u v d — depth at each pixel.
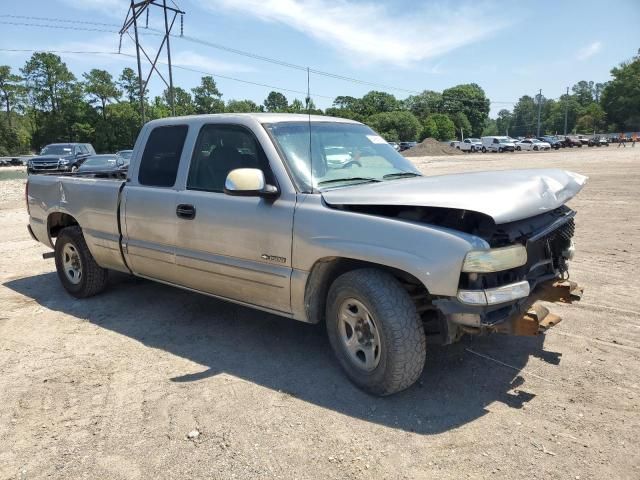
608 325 4.50
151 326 4.84
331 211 3.47
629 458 2.71
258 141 3.94
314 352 4.17
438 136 119.69
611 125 109.06
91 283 5.60
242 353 4.19
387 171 4.32
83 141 87.06
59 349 4.34
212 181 4.26
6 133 91.44
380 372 3.29
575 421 3.07
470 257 2.92
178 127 4.62
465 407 3.27
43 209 6.03
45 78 86.44
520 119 172.00
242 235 3.95
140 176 4.87
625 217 9.88
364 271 3.37
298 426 3.10
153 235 4.69
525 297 3.30
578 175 4.15
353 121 4.85
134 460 2.82
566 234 3.95
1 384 3.72
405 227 3.13
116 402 3.44
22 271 7.04
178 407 3.36
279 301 3.86
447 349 4.11
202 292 4.54
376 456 2.79
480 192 3.13
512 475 2.61
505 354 4.00
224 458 2.82
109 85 85.94
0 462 2.84
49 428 3.16
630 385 3.46
